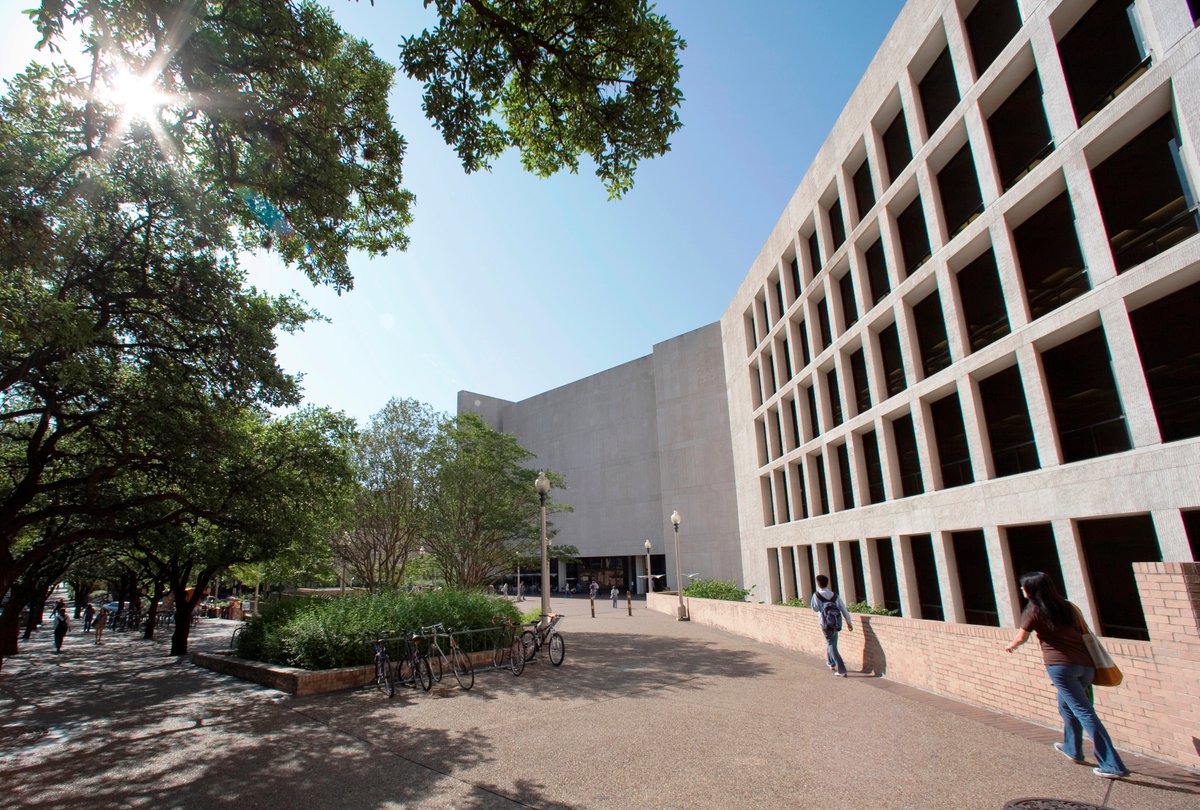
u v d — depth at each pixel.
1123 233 9.70
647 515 53.00
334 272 10.20
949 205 13.73
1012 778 5.24
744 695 9.36
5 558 11.11
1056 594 5.71
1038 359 10.88
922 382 13.98
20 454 15.77
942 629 9.05
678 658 13.70
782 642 15.51
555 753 6.52
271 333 12.79
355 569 23.34
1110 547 10.19
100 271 10.18
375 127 9.59
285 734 7.70
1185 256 8.34
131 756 6.86
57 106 8.33
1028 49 11.09
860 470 17.53
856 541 19.17
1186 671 5.43
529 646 13.23
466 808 5.05
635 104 6.25
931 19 13.44
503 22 5.58
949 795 4.92
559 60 5.96
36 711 9.71
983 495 11.98
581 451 58.81
